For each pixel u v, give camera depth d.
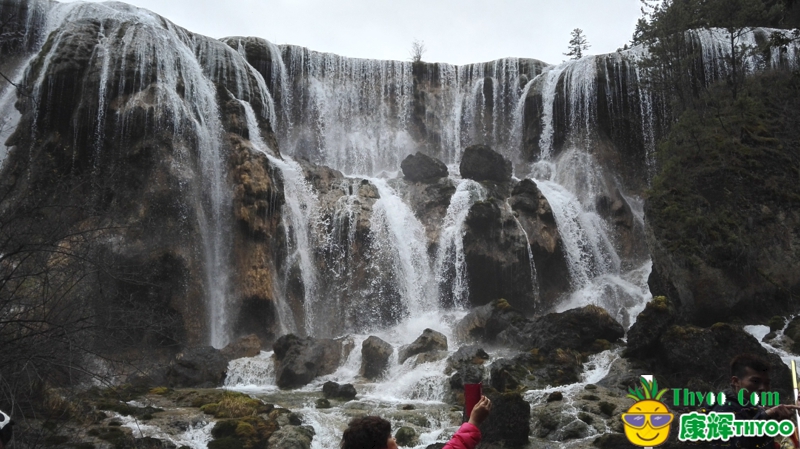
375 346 19.47
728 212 19.84
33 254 11.20
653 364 16.27
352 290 25.56
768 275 19.08
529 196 27.14
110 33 26.09
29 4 29.05
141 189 22.92
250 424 13.12
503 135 35.44
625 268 27.89
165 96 24.53
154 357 18.92
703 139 21.94
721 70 30.03
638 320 16.77
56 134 23.97
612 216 29.00
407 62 36.34
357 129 34.69
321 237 26.31
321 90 34.41
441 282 25.83
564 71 33.09
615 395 14.74
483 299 25.38
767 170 21.02
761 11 28.36
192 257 22.44
